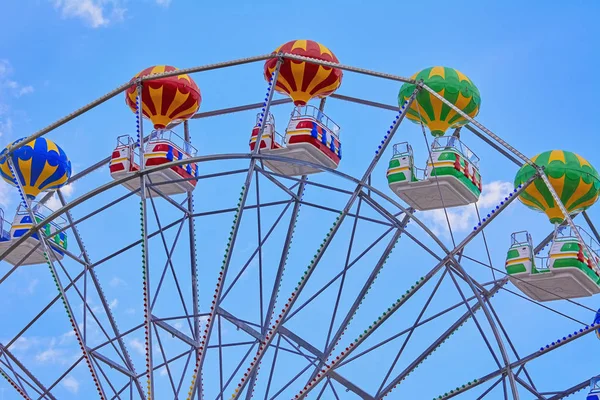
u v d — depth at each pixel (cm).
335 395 3769
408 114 4047
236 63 3575
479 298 3481
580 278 3794
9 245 4131
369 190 3475
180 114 4109
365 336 3422
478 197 3862
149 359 3456
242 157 3528
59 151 4231
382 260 3728
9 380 3897
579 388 3769
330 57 3869
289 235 3975
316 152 3775
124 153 4028
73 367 3953
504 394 3422
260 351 3419
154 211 3778
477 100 3938
